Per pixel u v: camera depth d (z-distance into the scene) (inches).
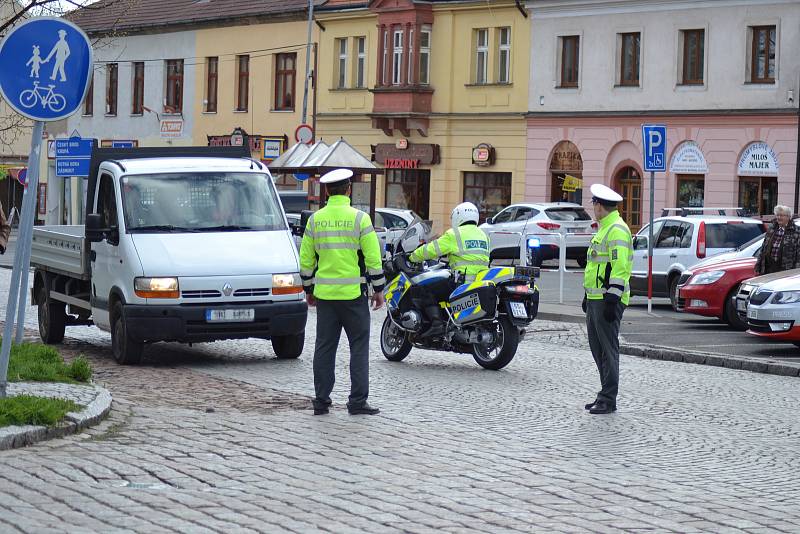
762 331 962.1
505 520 414.3
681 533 405.4
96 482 452.4
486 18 2578.7
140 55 3297.2
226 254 841.5
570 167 2450.8
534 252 1146.0
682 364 916.6
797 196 2112.5
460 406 676.7
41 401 550.9
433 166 2684.5
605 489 469.7
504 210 2236.7
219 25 3070.9
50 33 548.7
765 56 2178.9
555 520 416.8
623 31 2349.9
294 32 2903.5
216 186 884.6
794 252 1136.8
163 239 845.2
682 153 2276.1
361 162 1628.9
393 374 818.8
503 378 806.5
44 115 549.6
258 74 2989.7
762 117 2164.1
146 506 417.7
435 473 489.4
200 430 569.9
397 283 881.5
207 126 3120.1
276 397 686.5
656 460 536.4
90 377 681.0
